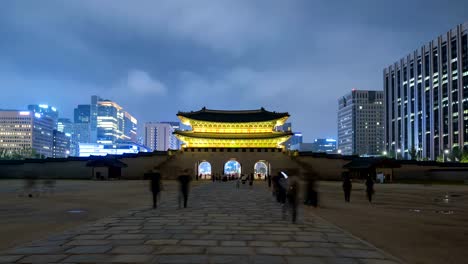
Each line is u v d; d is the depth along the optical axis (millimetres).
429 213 24797
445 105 181625
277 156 96062
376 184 72625
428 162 90250
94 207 26109
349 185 32125
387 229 17734
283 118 99938
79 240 13992
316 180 27734
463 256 12414
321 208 26891
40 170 91125
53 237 14570
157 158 93438
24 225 17953
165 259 11211
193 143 99875
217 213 22578
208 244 13430
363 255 12109
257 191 45875
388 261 11398
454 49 177250
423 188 57938
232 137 98500
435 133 187750
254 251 12445
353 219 21156
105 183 66375
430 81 193125
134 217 20531
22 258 11289
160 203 29078
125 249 12508
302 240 14414
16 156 179750
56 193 40406
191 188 52531
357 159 88312
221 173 95938
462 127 169000
